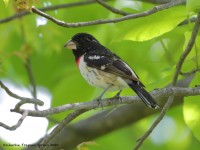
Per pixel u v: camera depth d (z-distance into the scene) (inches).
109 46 523.5
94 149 569.6
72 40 440.5
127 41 515.2
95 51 422.0
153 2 479.2
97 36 520.7
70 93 506.9
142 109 505.4
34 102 319.0
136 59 530.0
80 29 522.0
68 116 363.3
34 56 581.9
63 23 375.6
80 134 509.4
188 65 405.1
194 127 404.5
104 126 512.1
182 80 489.1
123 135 589.3
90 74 407.5
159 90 376.5
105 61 402.9
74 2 506.0
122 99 368.5
